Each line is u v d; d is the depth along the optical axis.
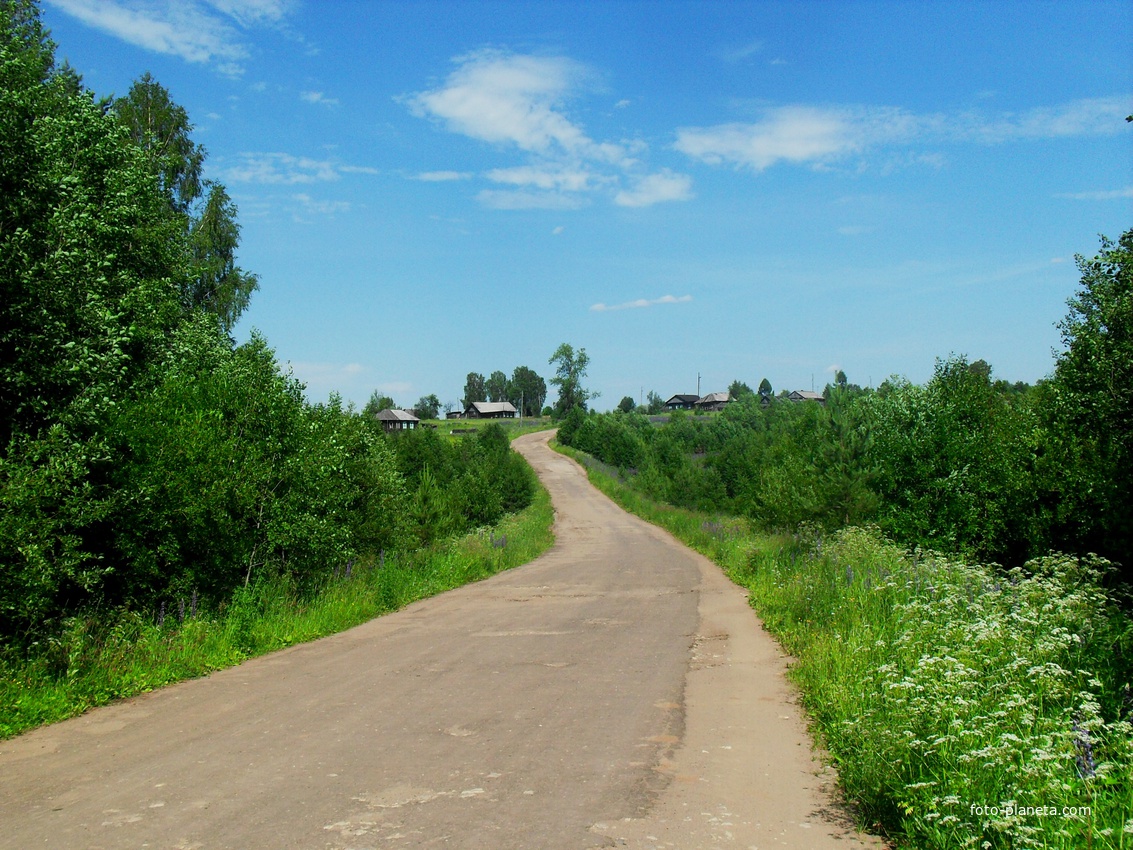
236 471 11.55
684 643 10.31
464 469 43.47
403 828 4.30
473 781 5.06
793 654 9.36
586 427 83.25
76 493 8.68
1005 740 4.04
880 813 4.46
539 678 8.20
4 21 10.88
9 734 6.23
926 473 14.68
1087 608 7.50
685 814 4.54
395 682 8.03
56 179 9.36
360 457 17.81
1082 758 3.91
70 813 4.56
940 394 15.63
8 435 8.86
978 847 3.73
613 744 5.89
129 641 8.65
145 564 10.12
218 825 4.35
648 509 47.03
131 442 10.09
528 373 176.50
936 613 7.43
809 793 4.91
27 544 7.88
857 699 5.98
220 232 29.80
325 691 7.67
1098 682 5.09
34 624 8.09
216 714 6.84
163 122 29.08
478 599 15.59
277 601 11.52
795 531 19.80
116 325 9.79
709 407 150.00
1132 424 9.98
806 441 22.62
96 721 6.67
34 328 8.83
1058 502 12.46
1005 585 8.81
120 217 13.24
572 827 4.32
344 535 13.77
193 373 13.42
